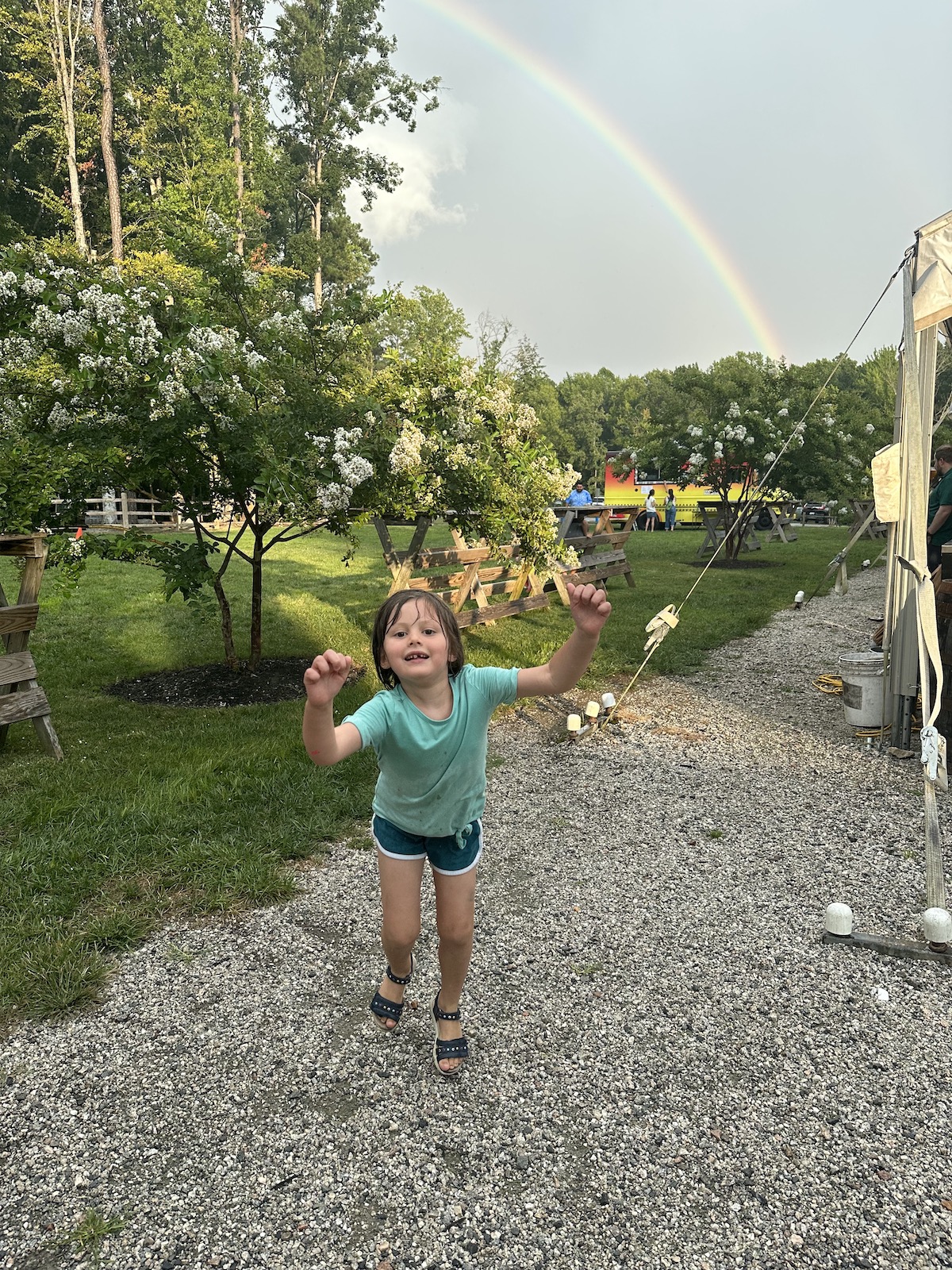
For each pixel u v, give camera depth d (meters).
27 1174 2.34
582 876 4.16
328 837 4.52
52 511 6.30
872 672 6.21
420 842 2.58
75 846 4.22
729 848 4.48
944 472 7.48
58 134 35.34
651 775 5.61
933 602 3.99
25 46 33.59
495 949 3.49
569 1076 2.74
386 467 7.29
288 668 8.16
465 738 2.36
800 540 24.16
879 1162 2.38
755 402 16.97
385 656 2.31
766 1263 2.07
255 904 3.82
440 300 47.53
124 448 6.39
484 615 9.70
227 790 5.02
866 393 41.38
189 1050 2.86
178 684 7.62
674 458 17.70
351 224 51.72
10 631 5.43
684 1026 3.00
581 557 12.89
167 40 36.47
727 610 12.05
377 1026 2.99
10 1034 2.93
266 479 6.11
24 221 39.69
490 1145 2.44
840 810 4.97
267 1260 2.07
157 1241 2.12
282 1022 3.01
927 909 3.72
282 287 7.64
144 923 3.63
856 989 3.22
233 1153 2.42
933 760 3.79
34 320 6.23
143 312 6.58
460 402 7.76
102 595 12.43
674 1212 2.22
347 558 7.93
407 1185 2.30
